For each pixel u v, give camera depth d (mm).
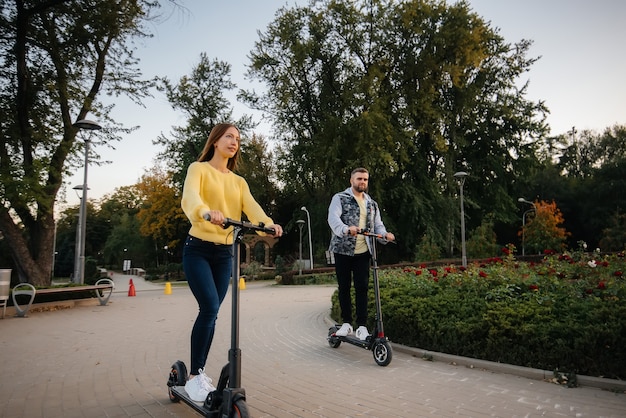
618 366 3824
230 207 3205
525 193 44094
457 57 28453
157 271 47938
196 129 38562
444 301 5625
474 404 3436
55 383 4191
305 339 6453
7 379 4367
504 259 8500
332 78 30094
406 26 27812
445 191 32156
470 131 33125
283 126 32781
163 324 8555
